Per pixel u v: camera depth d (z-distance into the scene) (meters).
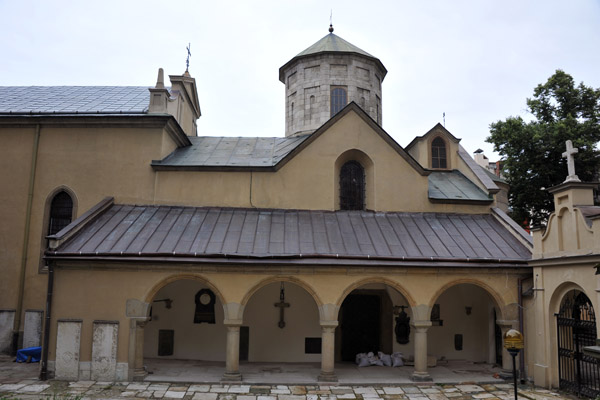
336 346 18.86
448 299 19.50
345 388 14.72
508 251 16.81
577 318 14.23
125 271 15.31
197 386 14.59
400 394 14.21
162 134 19.56
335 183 19.67
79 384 14.41
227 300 15.41
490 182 21.00
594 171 27.39
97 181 19.23
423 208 19.73
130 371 14.88
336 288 15.68
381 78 27.16
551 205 28.45
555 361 14.88
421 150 23.69
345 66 25.45
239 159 20.48
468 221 19.27
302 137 23.66
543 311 15.24
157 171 19.27
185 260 15.16
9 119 19.27
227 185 19.27
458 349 19.28
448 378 16.00
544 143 27.25
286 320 18.66
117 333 15.02
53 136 19.55
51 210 19.25
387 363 17.92
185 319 18.64
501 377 16.09
